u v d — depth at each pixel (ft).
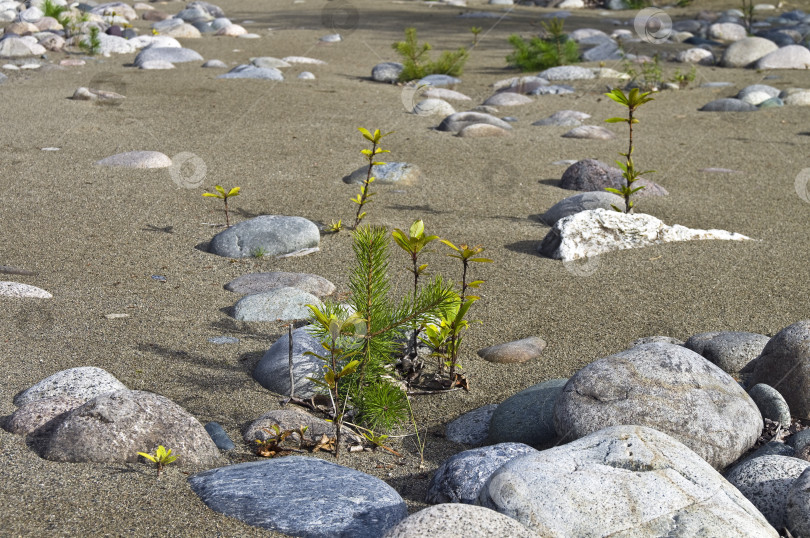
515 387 11.59
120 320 12.12
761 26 44.65
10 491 9.95
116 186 15.98
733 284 13.14
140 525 9.78
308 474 10.20
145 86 26.55
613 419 10.68
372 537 9.82
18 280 12.78
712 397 10.78
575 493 9.77
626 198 14.28
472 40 41.04
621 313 12.59
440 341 11.57
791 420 11.14
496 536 9.43
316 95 26.30
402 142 20.57
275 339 11.97
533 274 13.35
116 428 10.34
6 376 11.18
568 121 23.29
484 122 22.20
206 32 41.01
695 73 31.04
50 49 33.01
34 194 15.23
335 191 16.19
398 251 13.78
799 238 14.33
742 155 20.03
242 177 16.99
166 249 13.69
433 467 10.74
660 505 9.75
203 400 11.12
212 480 10.12
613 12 51.75
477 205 15.62
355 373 11.16
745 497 10.15
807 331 11.37
